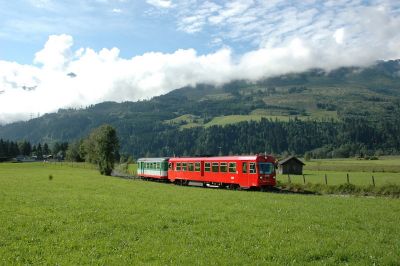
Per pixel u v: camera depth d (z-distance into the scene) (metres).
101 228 22.52
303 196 42.31
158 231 21.89
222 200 37.44
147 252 17.25
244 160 55.28
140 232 21.70
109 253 17.25
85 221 24.92
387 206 33.59
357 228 23.11
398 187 48.91
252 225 23.62
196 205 33.22
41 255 16.86
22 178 75.62
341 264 15.66
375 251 17.34
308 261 16.12
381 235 20.84
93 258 16.33
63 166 151.38
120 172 120.81
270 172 54.12
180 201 36.38
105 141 103.19
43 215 27.11
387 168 108.62
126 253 17.11
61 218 25.97
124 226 23.34
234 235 20.73
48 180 69.50
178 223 24.41
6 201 35.28
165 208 30.94
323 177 82.50
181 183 71.44
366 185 51.78
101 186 55.94
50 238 20.02
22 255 16.80
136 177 95.69
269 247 18.03
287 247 18.12
